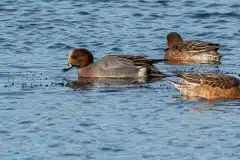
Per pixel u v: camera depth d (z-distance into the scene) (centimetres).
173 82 2075
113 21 2977
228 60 2539
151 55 2614
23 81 2216
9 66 2398
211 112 1884
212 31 2883
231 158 1589
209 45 2566
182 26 2939
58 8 3128
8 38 2748
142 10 3117
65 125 1792
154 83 2228
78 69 2358
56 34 2808
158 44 2730
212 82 2031
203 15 3056
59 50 2628
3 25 2908
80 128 1772
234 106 1944
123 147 1653
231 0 3228
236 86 2041
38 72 2338
